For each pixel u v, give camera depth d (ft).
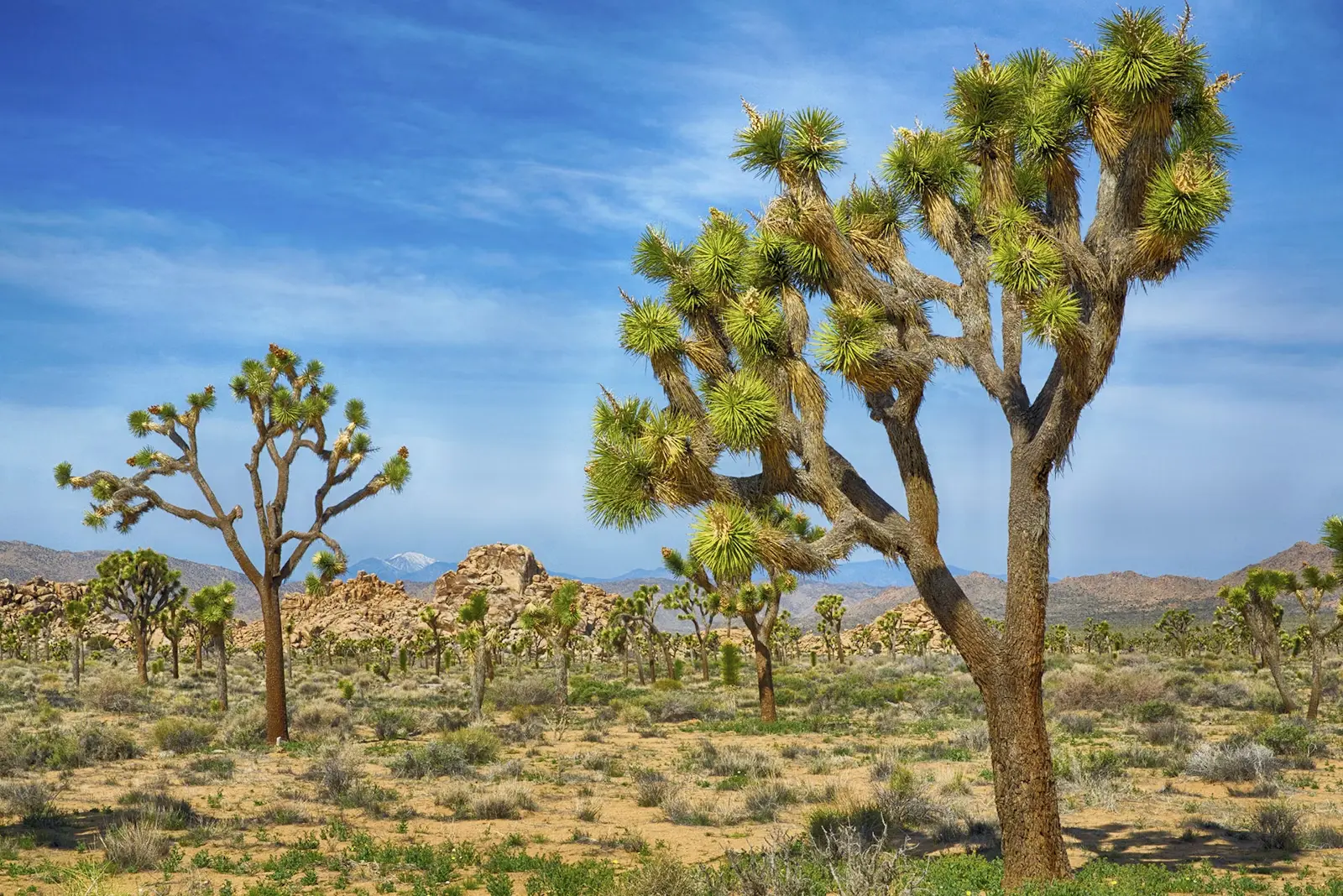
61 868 36.37
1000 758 31.53
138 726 97.35
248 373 81.66
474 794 55.26
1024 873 31.04
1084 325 28.91
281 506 83.46
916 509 32.35
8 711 105.81
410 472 83.05
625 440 32.60
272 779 63.57
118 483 78.89
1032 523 31.27
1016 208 30.89
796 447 32.65
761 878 27.81
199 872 37.52
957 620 31.63
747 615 99.66
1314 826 43.34
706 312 36.47
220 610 113.39
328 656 270.67
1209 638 260.42
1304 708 101.35
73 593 329.31
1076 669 147.13
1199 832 43.93
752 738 88.79
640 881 30.96
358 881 36.76
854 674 176.65
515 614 319.47
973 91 32.42
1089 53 31.01
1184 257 29.37
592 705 130.52
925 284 34.55
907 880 27.07
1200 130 31.94
